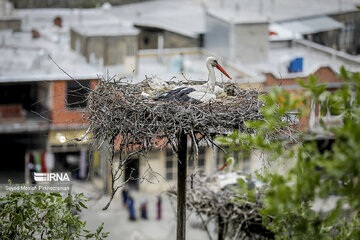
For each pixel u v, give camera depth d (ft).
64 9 141.08
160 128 31.94
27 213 31.55
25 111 87.97
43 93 87.15
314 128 52.47
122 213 77.10
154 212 80.94
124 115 32.24
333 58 112.98
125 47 101.96
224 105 33.94
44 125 82.53
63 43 111.24
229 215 43.75
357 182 20.45
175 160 88.94
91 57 100.42
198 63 110.52
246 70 99.19
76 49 105.40
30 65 95.25
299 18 134.31
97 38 101.19
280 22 132.46
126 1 150.10
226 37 110.11
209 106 32.65
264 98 23.24
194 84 41.01
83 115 34.96
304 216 23.21
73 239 32.09
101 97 33.76
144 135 31.94
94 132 35.58
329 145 51.88
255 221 42.27
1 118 86.58
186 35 120.16
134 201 83.10
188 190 46.06
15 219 31.55
